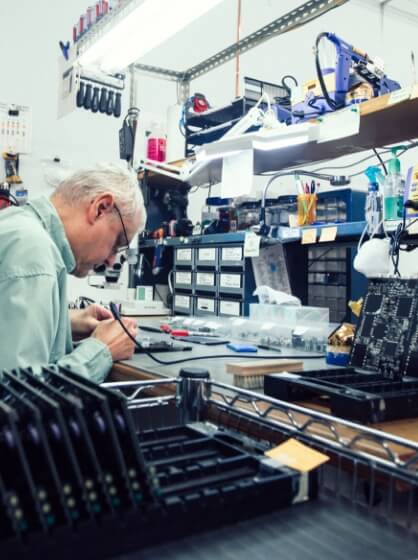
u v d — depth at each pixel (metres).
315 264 2.42
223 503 0.45
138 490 0.42
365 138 1.86
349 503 0.51
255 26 4.18
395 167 1.69
